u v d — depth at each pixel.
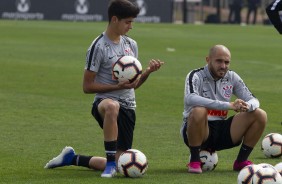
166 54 78.75
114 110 25.67
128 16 26.44
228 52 26.91
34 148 31.34
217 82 27.25
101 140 33.53
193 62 70.69
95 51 26.52
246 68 66.00
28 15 141.75
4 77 56.12
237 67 66.69
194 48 87.94
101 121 26.47
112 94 26.67
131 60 26.17
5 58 70.50
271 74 61.62
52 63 67.00
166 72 61.66
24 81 54.06
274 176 22.98
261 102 45.97
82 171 26.80
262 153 30.98
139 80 26.52
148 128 36.75
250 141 27.06
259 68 66.31
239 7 158.50
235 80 27.44
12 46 84.12
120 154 26.80
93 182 24.77
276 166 24.25
